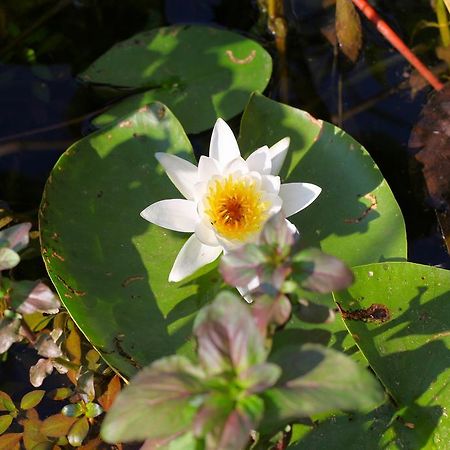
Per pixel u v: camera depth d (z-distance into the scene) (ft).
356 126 3.36
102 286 2.98
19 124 3.35
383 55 3.44
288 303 2.64
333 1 3.50
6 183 3.29
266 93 3.41
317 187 3.00
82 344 3.10
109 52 3.36
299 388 2.60
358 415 2.88
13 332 2.87
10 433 3.02
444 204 3.18
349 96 3.41
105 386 3.06
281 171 3.09
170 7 3.53
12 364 3.10
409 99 3.38
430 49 3.43
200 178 3.00
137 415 2.58
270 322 2.64
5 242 2.82
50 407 3.06
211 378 2.60
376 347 2.91
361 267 2.95
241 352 2.59
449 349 2.89
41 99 3.39
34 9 3.49
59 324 3.09
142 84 3.33
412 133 3.26
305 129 3.11
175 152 3.08
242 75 3.32
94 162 3.08
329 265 2.64
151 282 2.99
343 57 3.44
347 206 3.05
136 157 3.09
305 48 3.47
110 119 3.30
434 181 3.20
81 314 2.94
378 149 3.32
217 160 3.03
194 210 3.00
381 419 2.87
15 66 3.44
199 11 3.53
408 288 2.94
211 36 3.37
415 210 3.22
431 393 2.87
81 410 3.03
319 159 3.09
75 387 3.07
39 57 3.45
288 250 2.65
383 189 3.05
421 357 2.89
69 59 3.46
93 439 3.02
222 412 2.57
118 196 3.06
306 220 3.05
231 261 2.66
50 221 3.02
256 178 2.99
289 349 2.62
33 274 3.19
